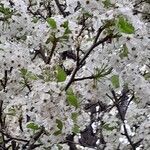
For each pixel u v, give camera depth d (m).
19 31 4.40
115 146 4.98
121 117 4.83
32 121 3.83
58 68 3.37
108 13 3.18
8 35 4.41
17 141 4.56
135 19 3.21
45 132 3.69
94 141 6.55
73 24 3.49
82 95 3.75
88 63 3.67
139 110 5.00
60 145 4.12
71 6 3.60
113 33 3.26
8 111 4.19
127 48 3.48
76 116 3.51
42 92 3.31
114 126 4.93
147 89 4.41
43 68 3.54
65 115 3.40
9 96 4.19
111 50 3.62
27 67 4.04
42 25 3.56
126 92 4.73
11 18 4.33
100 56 3.64
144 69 5.11
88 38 4.04
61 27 3.48
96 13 3.33
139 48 3.43
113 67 3.62
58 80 3.36
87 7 3.34
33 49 4.63
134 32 3.29
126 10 3.17
